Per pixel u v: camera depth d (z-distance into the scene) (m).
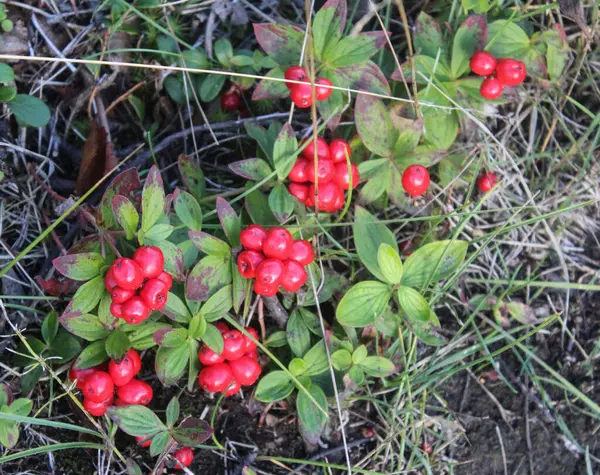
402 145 0.24
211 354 0.22
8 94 0.24
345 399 0.24
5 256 0.24
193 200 0.22
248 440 0.25
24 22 0.27
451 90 0.26
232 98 0.27
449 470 0.25
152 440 0.21
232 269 0.22
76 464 0.23
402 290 0.23
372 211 0.27
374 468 0.25
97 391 0.21
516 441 0.26
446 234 0.27
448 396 0.26
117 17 0.26
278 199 0.23
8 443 0.21
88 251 0.21
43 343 0.23
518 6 0.27
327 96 0.23
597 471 0.26
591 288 0.25
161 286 0.20
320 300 0.24
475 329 0.26
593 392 0.27
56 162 0.27
